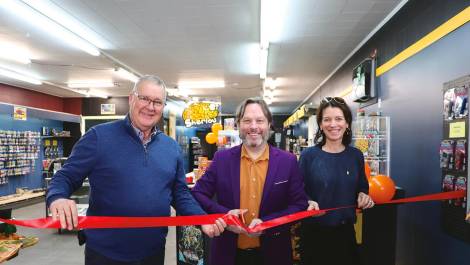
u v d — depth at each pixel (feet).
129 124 5.21
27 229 17.94
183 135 53.72
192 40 18.89
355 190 6.81
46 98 36.78
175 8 14.37
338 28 16.83
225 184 5.72
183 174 5.94
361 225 8.66
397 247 13.12
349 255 6.60
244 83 33.47
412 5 12.35
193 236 10.03
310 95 41.75
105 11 14.69
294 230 8.43
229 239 5.53
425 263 10.82
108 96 39.27
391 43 14.56
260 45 18.97
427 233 10.68
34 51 20.59
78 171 4.91
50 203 4.42
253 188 5.67
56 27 16.11
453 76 9.45
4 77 27.09
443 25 10.02
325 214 6.56
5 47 19.79
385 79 15.17
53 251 14.43
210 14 15.03
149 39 18.67
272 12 14.73
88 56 21.77
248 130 5.64
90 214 5.13
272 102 50.52
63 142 34.99
